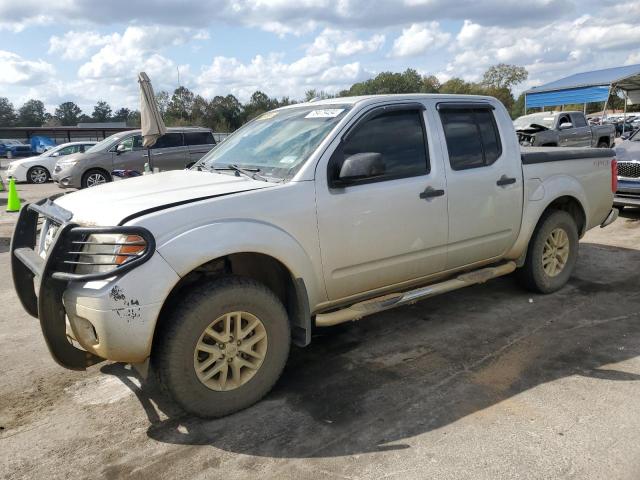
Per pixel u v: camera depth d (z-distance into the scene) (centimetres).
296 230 350
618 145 959
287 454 297
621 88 2838
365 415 333
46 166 2102
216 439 314
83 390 382
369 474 277
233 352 332
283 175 366
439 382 371
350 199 373
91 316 293
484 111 468
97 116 13175
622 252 700
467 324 472
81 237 313
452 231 435
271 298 342
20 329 502
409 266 417
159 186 367
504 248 489
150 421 338
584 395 345
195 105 7250
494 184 459
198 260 308
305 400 354
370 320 492
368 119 392
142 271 294
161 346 312
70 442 318
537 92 2959
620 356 399
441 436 307
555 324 464
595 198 567
